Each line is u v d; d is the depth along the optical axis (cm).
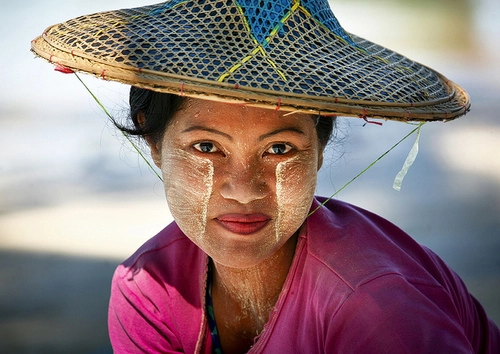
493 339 306
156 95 238
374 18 1287
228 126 225
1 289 541
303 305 246
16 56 1013
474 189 683
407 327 222
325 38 237
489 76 981
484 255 566
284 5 230
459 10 1344
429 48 1113
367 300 228
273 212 233
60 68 228
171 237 284
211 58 212
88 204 670
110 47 219
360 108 205
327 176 701
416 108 217
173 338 281
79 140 792
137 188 703
